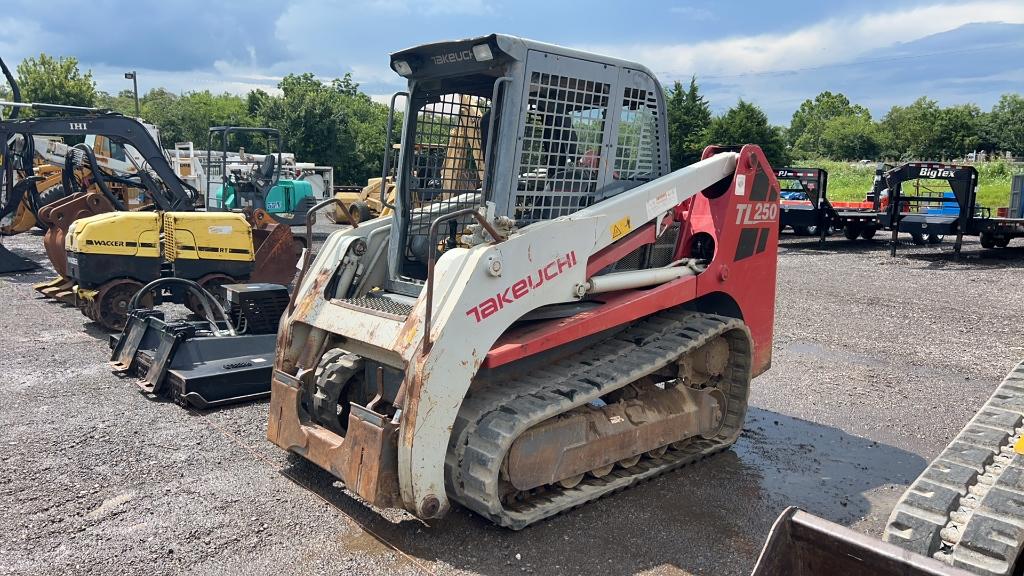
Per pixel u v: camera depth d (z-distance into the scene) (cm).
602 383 420
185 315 966
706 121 4038
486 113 474
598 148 463
